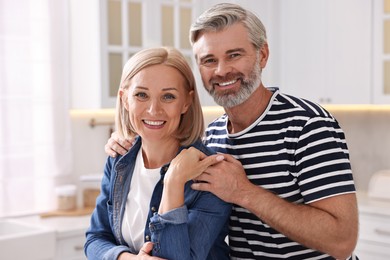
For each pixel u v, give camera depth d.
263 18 4.05
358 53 3.74
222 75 1.80
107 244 1.87
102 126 4.17
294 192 1.83
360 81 3.75
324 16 3.90
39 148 3.81
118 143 1.92
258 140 1.85
